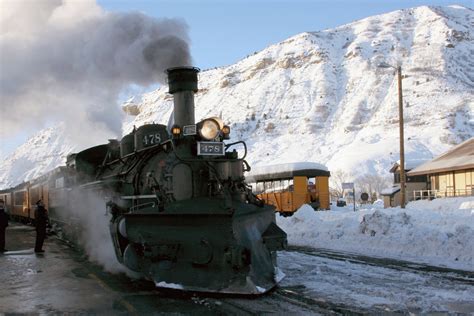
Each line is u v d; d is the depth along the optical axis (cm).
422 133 17862
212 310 659
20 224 3084
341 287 790
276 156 19612
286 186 3756
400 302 689
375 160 13675
